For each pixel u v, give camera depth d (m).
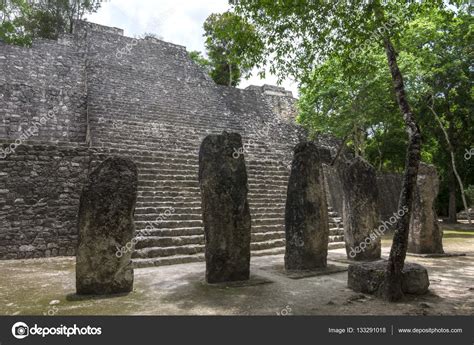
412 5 6.49
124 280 5.30
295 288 5.64
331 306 4.67
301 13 6.67
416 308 4.56
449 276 6.43
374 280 5.21
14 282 5.93
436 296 5.11
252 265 7.65
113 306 4.62
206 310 4.47
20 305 4.66
